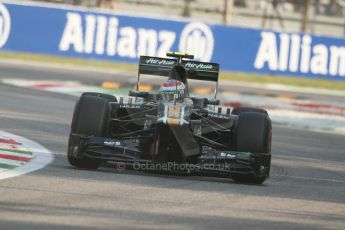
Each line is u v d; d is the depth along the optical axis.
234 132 33.81
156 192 29.00
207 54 92.69
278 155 46.72
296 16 109.81
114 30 90.31
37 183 29.02
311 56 94.25
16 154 36.69
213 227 23.52
